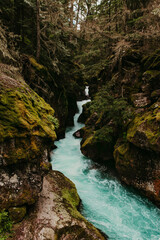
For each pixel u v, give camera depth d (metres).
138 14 12.46
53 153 11.53
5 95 4.52
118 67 11.96
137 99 8.89
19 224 3.95
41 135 4.82
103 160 9.97
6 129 3.91
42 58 12.45
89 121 13.06
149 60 9.41
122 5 13.27
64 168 9.59
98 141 9.70
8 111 4.22
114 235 5.32
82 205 6.46
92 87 18.95
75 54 19.23
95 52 13.72
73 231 4.30
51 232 4.02
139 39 10.37
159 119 6.46
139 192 7.43
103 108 9.66
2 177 3.82
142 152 7.27
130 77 10.34
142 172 7.20
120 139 9.10
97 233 4.63
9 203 3.86
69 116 17.47
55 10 11.18
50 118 6.30
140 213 6.36
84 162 10.39
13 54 8.27
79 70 14.73
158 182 6.45
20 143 4.16
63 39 14.55
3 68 5.68
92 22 13.74
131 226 5.75
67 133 15.91
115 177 8.70
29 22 12.60
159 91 8.15
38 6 10.07
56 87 13.44
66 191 6.06
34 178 4.52
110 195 7.43
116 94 10.62
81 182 8.33
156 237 5.37
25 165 4.34
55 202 5.12
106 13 15.67
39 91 10.89
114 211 6.43
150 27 10.09
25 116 4.55
